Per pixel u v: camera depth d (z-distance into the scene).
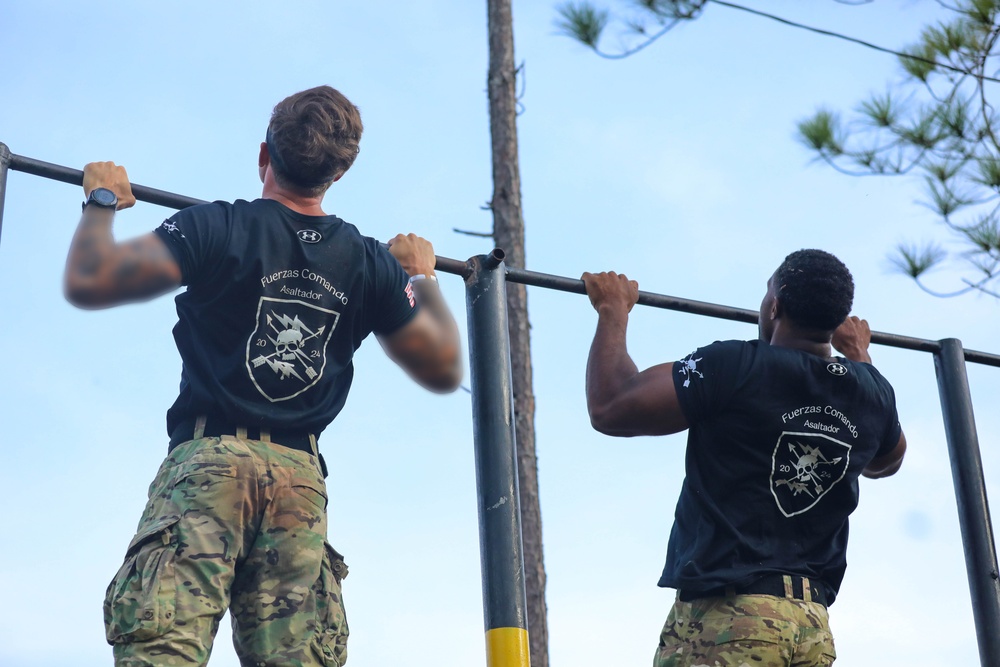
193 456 2.76
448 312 3.29
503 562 3.27
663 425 3.22
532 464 8.73
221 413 2.80
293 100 3.05
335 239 3.00
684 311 3.79
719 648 3.03
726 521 3.13
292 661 2.70
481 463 3.39
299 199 3.04
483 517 3.34
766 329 3.50
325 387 2.94
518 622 3.21
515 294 9.15
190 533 2.68
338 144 3.02
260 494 2.77
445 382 3.24
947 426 4.19
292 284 2.91
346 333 2.99
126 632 2.59
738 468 3.17
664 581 3.19
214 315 2.85
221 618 2.69
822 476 3.21
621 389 3.26
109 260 2.75
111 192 2.94
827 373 3.27
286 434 2.87
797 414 3.21
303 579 2.78
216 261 2.85
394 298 3.10
